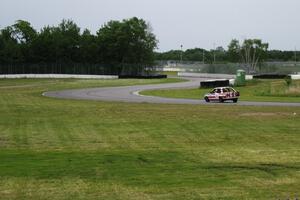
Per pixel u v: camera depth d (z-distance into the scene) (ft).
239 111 144.05
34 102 192.75
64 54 513.04
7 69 440.86
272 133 96.43
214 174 55.77
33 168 59.52
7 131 104.94
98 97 223.10
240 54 602.85
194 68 552.41
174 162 64.13
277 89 245.24
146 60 546.26
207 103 184.24
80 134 99.14
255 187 49.11
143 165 61.87
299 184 50.42
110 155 70.59
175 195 46.14
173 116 131.95
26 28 586.86
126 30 529.86
